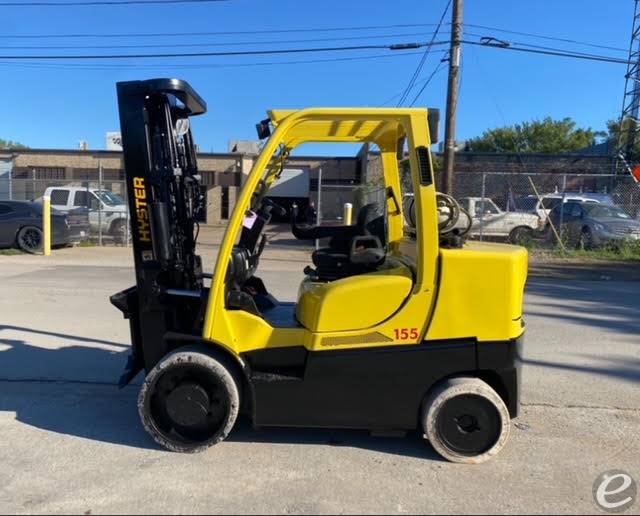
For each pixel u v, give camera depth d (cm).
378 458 384
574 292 1064
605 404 494
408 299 369
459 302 367
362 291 371
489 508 325
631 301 976
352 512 318
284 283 1076
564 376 566
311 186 3491
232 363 390
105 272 1209
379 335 372
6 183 3019
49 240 1516
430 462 380
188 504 324
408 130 364
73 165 3619
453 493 340
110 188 2528
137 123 392
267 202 477
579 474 367
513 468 373
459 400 372
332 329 374
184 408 380
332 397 378
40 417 448
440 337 369
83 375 545
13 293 945
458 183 3042
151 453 387
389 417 380
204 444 383
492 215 1803
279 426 388
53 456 381
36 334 686
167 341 403
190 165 451
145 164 394
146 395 381
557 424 449
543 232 1803
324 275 432
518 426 444
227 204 3528
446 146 1566
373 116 365
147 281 395
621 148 2908
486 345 368
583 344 683
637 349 664
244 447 397
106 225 1853
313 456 386
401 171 474
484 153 3098
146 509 318
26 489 338
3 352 614
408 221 460
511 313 367
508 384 373
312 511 319
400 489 344
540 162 3039
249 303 394
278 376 382
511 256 366
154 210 389
